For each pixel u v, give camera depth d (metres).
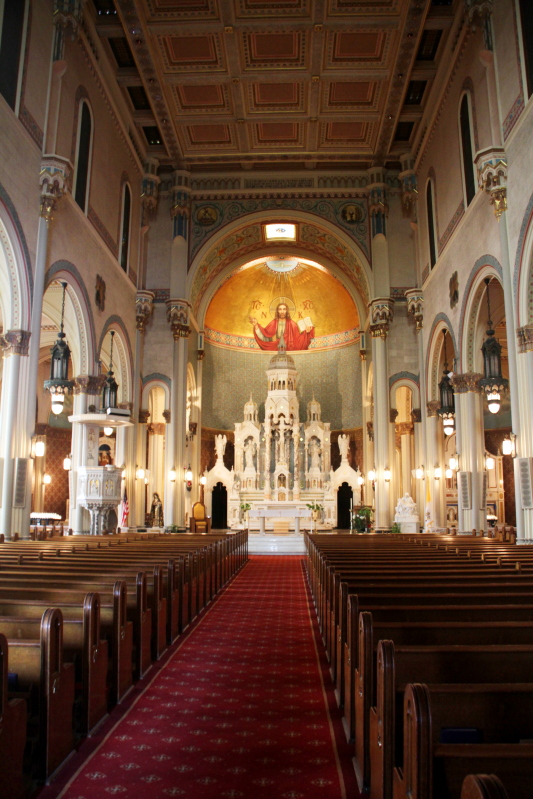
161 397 29.41
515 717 3.04
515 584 5.99
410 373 24.48
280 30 18.66
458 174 18.62
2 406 13.56
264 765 4.45
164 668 6.95
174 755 4.61
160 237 25.80
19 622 4.74
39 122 14.80
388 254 25.27
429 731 2.51
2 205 12.89
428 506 22.23
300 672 6.80
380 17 18.02
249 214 26.14
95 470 16.11
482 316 18.33
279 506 30.84
